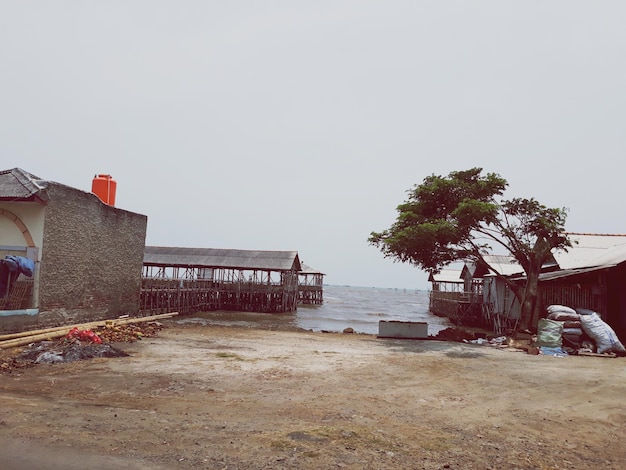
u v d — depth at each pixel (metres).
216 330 19.42
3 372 8.66
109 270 18.48
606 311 16.77
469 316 36.81
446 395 8.09
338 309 56.06
